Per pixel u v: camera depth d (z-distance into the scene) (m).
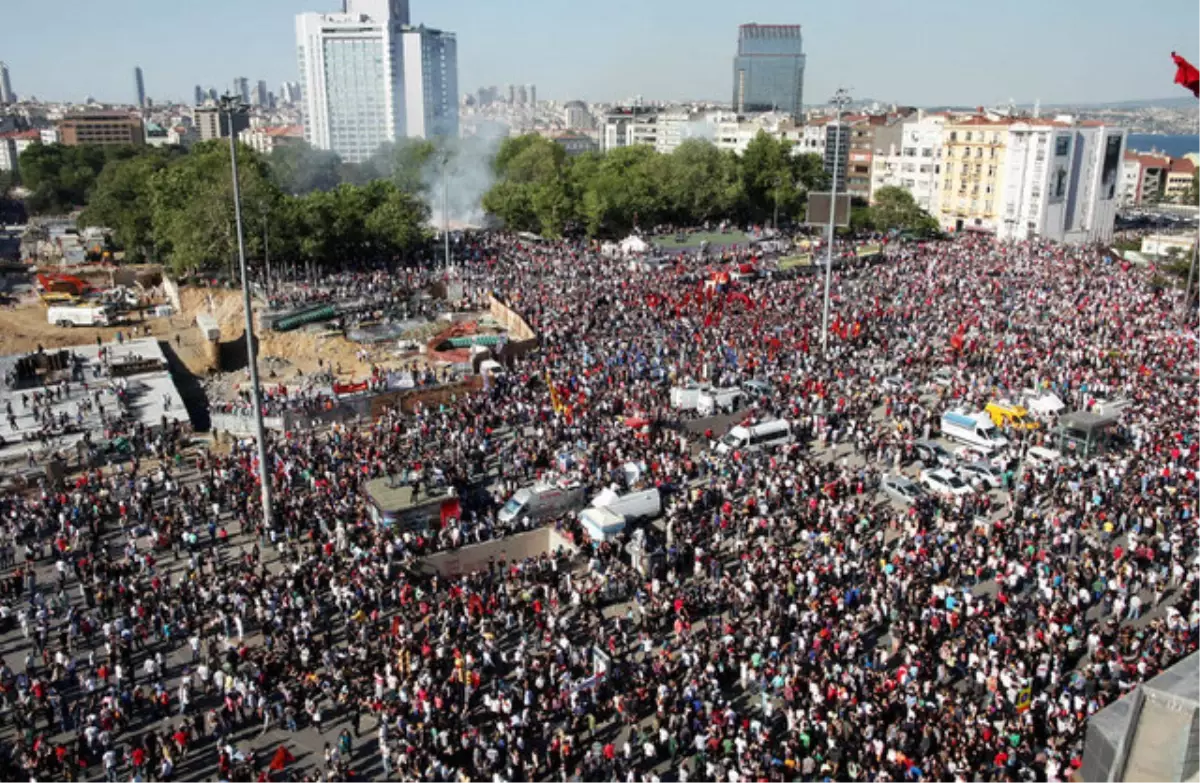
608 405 67.69
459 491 55.81
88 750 34.38
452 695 36.25
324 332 96.62
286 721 35.88
